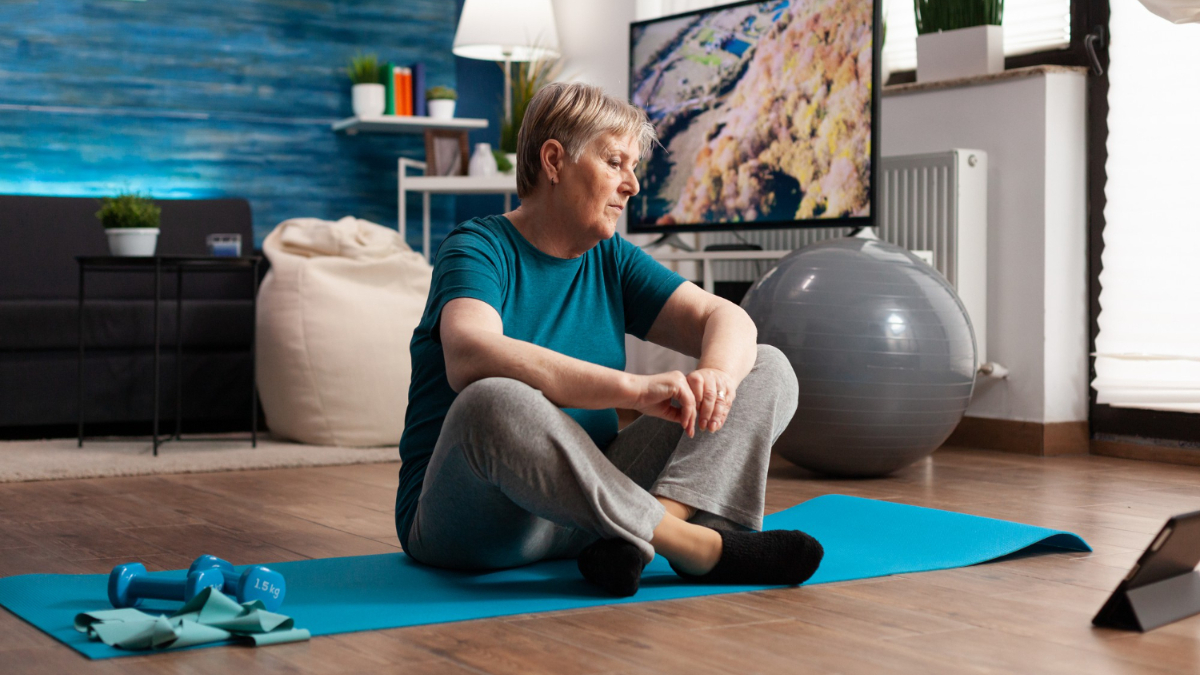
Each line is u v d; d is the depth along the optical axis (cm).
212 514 232
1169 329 332
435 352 165
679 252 417
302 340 360
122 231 343
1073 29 356
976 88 366
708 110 381
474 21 486
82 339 366
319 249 384
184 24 491
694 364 452
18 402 384
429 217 538
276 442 374
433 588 155
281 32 510
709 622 137
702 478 154
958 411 290
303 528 214
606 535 145
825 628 135
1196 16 304
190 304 407
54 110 469
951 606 147
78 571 173
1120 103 344
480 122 512
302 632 128
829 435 282
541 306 160
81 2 473
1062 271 351
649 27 403
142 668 117
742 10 371
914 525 202
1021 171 354
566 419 139
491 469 140
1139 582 138
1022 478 293
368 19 529
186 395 405
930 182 361
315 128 519
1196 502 250
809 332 280
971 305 360
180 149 491
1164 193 333
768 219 362
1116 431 348
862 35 330
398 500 173
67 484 279
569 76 509
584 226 157
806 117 348
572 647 125
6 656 122
